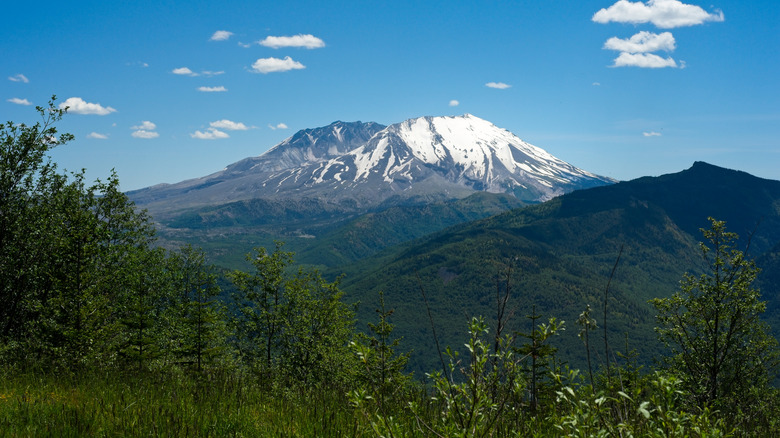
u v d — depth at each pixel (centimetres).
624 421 353
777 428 845
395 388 479
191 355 1347
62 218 2053
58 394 802
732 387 2012
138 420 609
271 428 630
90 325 1385
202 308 1377
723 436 370
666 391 352
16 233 1902
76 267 1638
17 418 616
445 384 374
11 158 2045
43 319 1461
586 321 377
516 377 372
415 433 454
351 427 574
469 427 367
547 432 425
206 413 684
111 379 1025
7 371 1002
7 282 1831
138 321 1434
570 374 369
